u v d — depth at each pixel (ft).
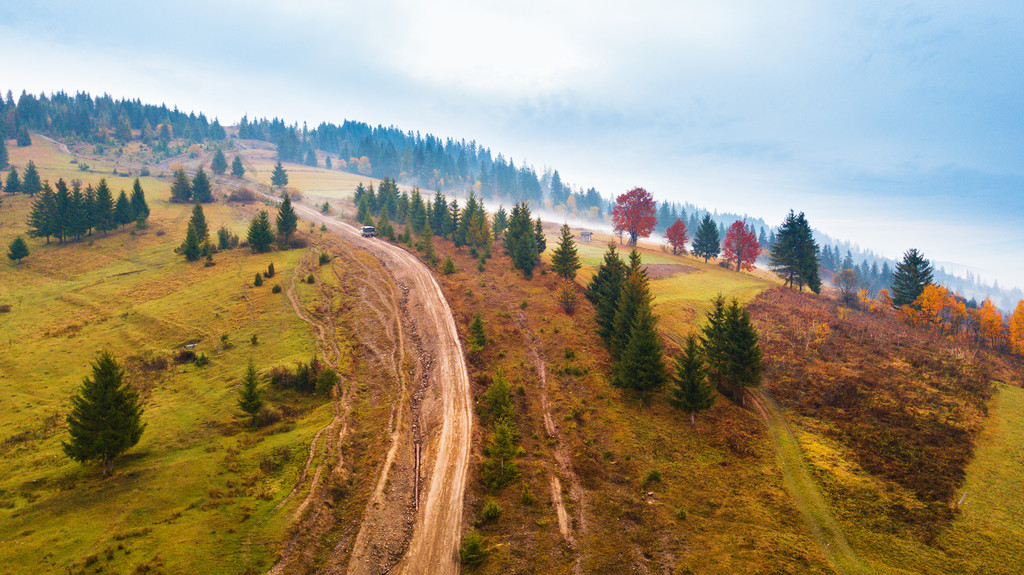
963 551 81.20
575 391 148.87
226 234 292.20
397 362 162.50
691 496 100.99
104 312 202.80
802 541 85.97
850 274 474.49
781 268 306.35
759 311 220.43
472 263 283.18
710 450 117.70
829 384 146.82
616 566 83.05
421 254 294.46
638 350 141.08
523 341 181.06
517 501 102.83
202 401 132.16
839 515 92.48
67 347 168.45
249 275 239.30
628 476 109.40
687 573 79.92
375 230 360.89
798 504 96.22
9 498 88.84
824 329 187.52
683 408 132.16
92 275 252.83
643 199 389.80
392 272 253.65
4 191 416.05
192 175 622.13
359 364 160.86
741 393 139.85
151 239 313.32
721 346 144.77
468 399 142.82
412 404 140.87
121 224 332.80
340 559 84.58
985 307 208.64
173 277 243.60
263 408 127.44
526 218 297.94
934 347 183.21
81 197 320.29
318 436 116.26
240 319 189.78
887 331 203.82
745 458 113.39
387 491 103.24
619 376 144.97
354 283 232.73
